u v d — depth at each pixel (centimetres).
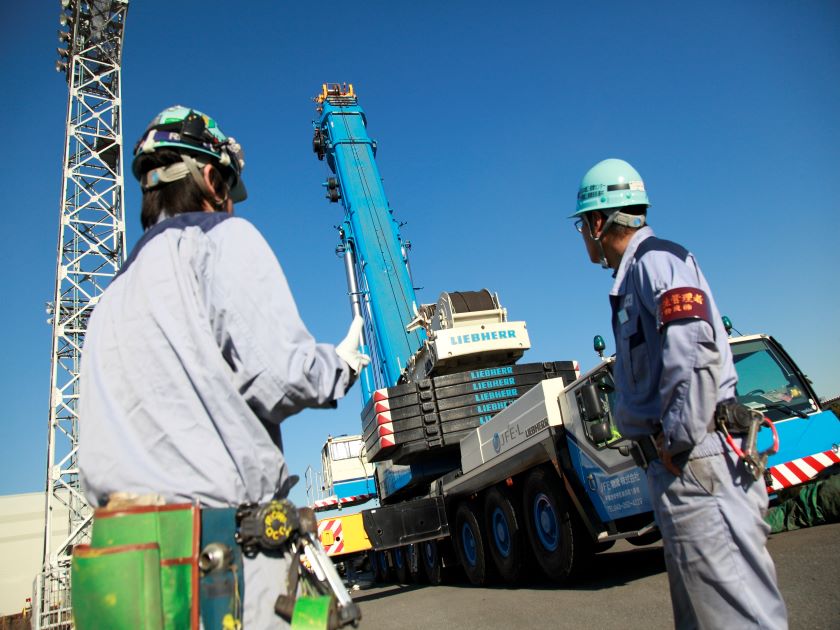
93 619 123
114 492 140
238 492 144
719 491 202
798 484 730
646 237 242
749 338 791
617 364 236
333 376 155
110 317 158
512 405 930
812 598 461
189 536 132
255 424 150
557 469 794
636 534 680
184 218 167
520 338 1317
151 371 147
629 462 674
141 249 164
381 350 2434
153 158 181
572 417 788
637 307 224
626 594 661
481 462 1044
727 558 199
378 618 873
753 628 194
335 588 147
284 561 147
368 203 2773
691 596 205
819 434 731
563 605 677
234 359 150
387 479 1653
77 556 128
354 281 2709
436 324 1377
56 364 2064
